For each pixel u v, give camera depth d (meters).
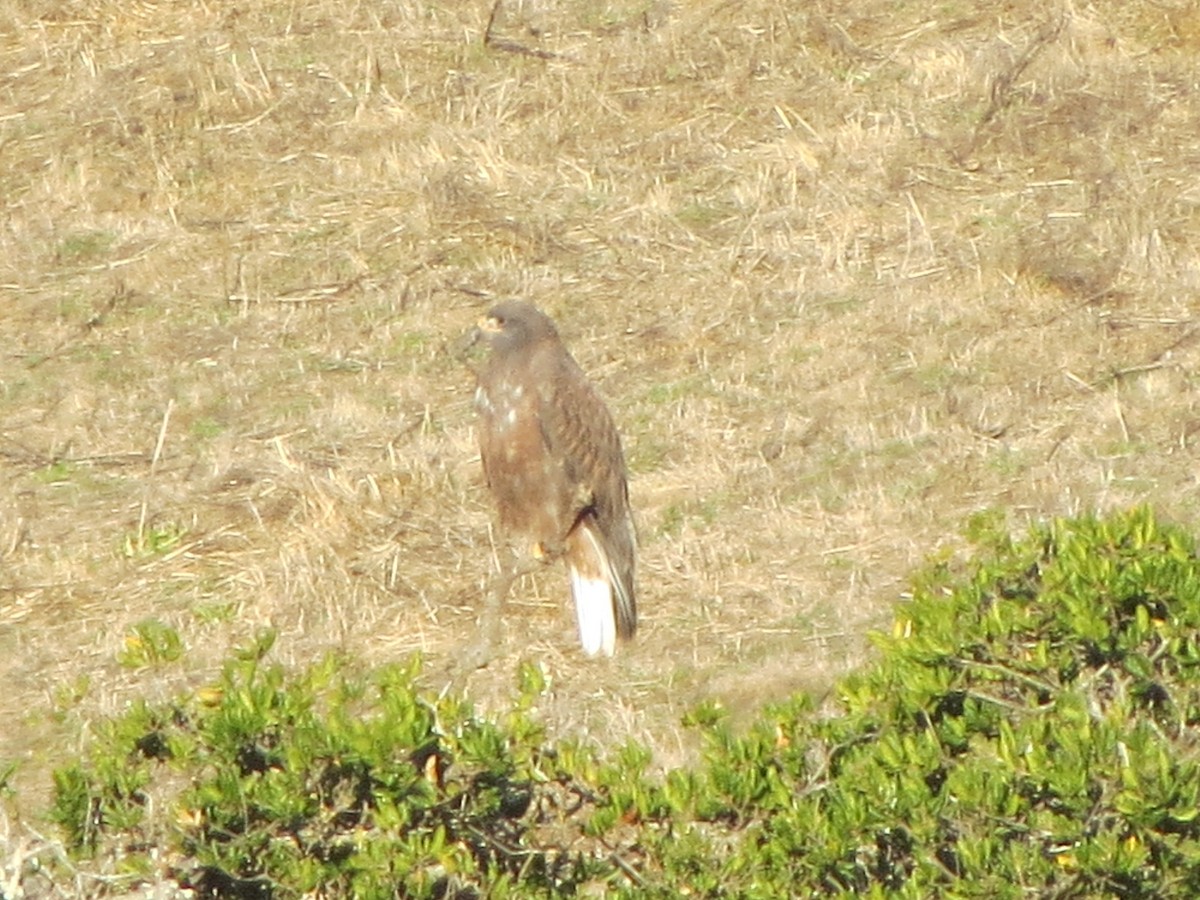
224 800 11.22
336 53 30.58
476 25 31.28
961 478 21.28
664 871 10.95
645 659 18.62
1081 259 25.38
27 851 12.13
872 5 31.45
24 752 17.48
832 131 28.66
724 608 19.36
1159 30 30.19
